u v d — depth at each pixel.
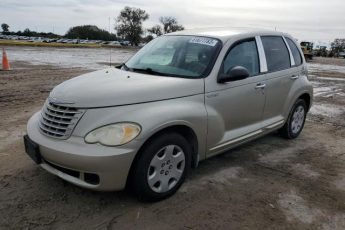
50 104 3.79
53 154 3.48
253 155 5.43
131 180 3.63
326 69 24.88
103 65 18.48
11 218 3.44
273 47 5.55
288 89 5.77
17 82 11.38
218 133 4.41
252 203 3.95
